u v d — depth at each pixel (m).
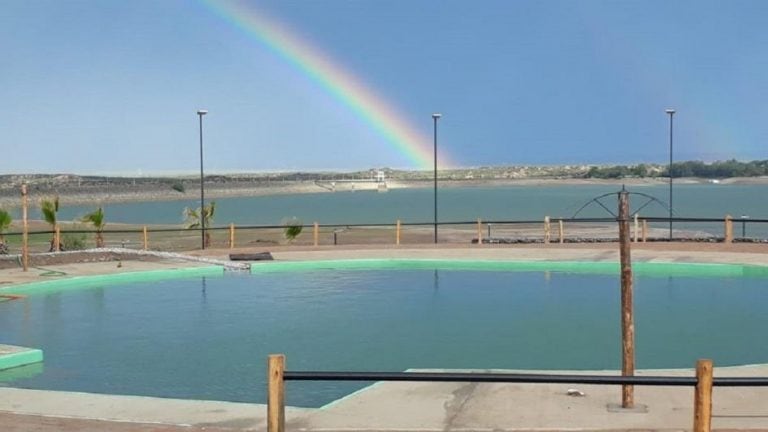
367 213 103.25
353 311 18.52
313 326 16.66
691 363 12.95
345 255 28.73
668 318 16.97
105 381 12.11
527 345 14.57
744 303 18.92
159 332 16.11
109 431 8.35
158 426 8.58
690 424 8.32
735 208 94.12
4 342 15.14
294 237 36.53
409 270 26.38
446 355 13.80
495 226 57.66
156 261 26.89
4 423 8.69
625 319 8.59
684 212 83.62
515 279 23.91
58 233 29.11
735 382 6.24
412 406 9.23
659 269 24.86
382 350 14.27
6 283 21.84
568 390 9.73
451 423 8.53
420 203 145.62
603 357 13.53
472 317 17.58
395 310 18.59
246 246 32.75
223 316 17.94
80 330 16.33
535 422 8.48
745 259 25.55
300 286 22.73
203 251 30.23
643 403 9.12
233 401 10.91
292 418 8.84
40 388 11.69
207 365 13.16
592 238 35.88
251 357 13.74
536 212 95.44
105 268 24.98
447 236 44.94
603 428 8.23
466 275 24.94
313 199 198.50
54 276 23.11
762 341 14.60
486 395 9.62
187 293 21.47
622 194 8.55
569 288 21.92
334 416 8.88
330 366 13.06
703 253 27.41
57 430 8.39
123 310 18.78
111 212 128.50
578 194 189.62
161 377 12.36
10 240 40.16
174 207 159.12
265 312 18.44
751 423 8.30
